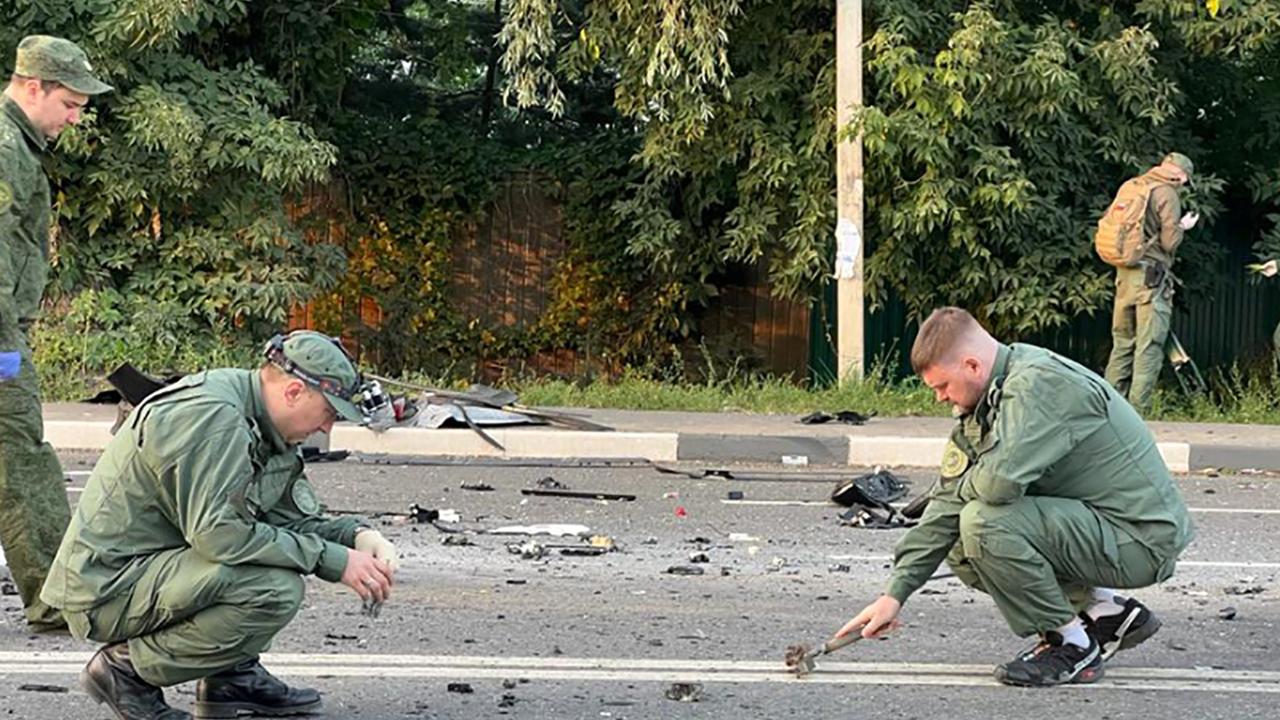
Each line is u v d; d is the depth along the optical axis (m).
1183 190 16.30
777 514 9.55
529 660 6.05
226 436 4.59
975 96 15.38
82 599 4.62
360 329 19.77
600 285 19.80
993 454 5.34
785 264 17.22
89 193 15.70
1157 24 16.64
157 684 4.82
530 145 20.98
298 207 18.98
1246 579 7.85
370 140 19.59
